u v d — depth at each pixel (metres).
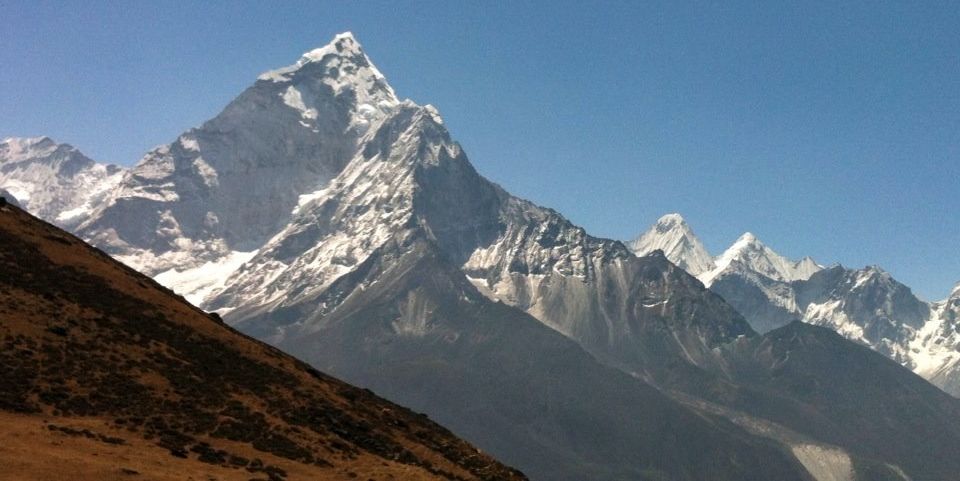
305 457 113.88
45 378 110.69
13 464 85.00
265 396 128.50
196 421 114.25
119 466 91.25
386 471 115.94
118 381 116.19
